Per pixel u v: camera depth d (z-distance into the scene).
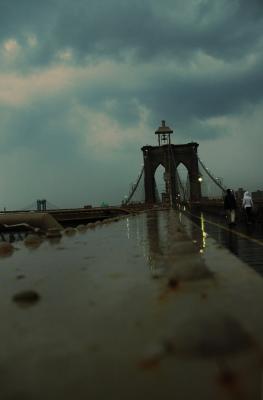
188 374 1.78
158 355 2.04
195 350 1.92
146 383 1.79
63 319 3.19
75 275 5.70
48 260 8.02
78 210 91.38
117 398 1.69
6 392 1.81
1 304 3.91
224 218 36.59
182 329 2.04
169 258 5.05
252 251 11.85
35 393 1.79
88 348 2.42
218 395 1.59
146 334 2.60
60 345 2.52
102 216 94.94
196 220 33.91
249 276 4.55
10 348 2.51
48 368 2.11
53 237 16.09
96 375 1.96
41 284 5.11
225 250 8.77
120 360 2.15
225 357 1.86
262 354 1.87
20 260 8.29
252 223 25.19
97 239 13.96
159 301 3.48
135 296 3.94
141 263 6.72
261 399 1.53
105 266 6.55
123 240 12.77
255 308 3.05
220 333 1.95
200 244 11.30
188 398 1.60
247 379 1.67
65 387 1.84
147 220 33.12
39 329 2.93
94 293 4.28
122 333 2.68
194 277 3.95
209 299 3.27
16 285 5.18
